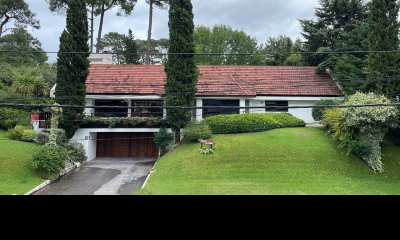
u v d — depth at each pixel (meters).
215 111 30.39
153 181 20.05
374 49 26.08
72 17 26.45
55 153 22.22
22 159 22.80
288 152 23.22
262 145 24.14
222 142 24.92
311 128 28.09
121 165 26.44
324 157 22.92
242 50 63.69
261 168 21.42
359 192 18.23
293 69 34.16
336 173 21.41
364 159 22.86
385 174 22.14
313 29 37.28
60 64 26.53
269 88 30.98
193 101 28.20
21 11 60.00
